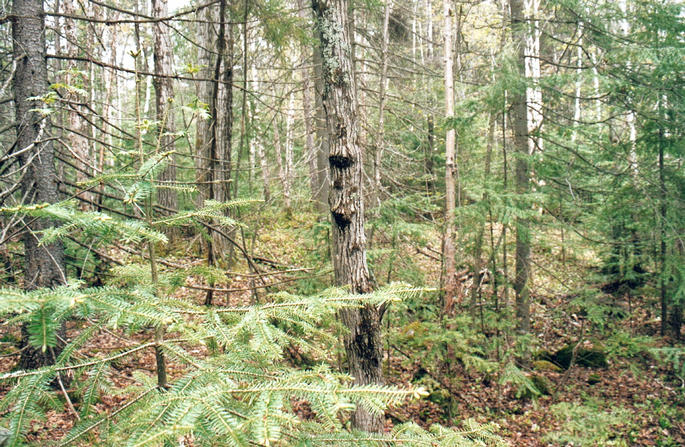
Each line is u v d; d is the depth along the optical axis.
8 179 4.85
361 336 4.59
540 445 6.77
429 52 18.14
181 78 5.42
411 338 7.62
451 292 7.67
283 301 2.07
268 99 14.27
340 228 4.66
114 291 1.71
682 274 7.93
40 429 3.97
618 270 9.95
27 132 4.83
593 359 9.02
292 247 11.38
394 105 12.15
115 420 1.78
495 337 7.89
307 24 8.59
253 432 1.30
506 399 7.73
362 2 9.95
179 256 9.49
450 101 8.57
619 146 8.63
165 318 1.56
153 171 1.88
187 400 1.45
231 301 8.49
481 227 7.79
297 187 11.81
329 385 1.53
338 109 4.59
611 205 8.94
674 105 7.83
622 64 8.05
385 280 7.58
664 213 8.41
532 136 8.45
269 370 1.90
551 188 8.68
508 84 7.50
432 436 2.01
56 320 1.35
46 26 4.98
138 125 2.02
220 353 2.12
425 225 8.02
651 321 9.95
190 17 10.26
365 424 4.45
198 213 1.99
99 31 12.77
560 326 10.15
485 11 15.30
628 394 8.02
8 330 5.84
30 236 4.83
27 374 1.61
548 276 11.12
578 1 8.03
